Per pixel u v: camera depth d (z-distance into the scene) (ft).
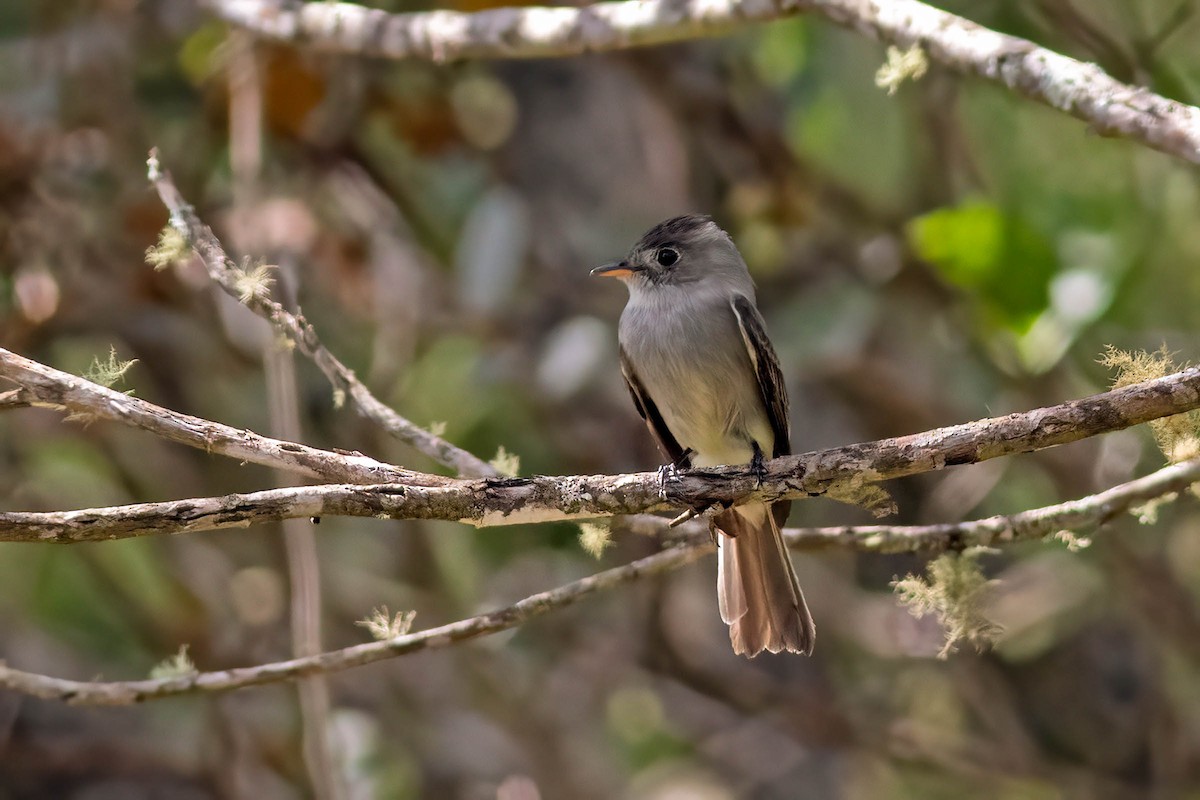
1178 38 38.29
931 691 42.27
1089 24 34.04
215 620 39.19
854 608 42.14
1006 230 32.45
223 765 38.34
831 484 21.48
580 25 28.71
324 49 32.30
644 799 41.50
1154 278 36.47
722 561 28.73
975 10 35.78
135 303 36.91
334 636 38.93
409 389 37.60
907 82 38.55
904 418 39.86
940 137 38.52
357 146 38.75
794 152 39.47
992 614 33.91
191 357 37.70
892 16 24.09
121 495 38.93
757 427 31.81
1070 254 33.91
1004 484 40.32
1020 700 42.06
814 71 38.09
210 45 36.73
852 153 41.57
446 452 25.18
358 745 36.99
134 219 36.32
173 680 23.75
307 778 37.70
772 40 38.32
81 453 38.37
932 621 40.70
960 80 38.01
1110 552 38.42
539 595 25.11
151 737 40.68
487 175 40.16
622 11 28.27
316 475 21.22
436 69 38.63
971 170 39.40
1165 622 38.19
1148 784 41.01
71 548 38.70
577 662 41.24
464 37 30.14
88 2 37.27
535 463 37.88
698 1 27.20
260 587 38.86
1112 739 41.70
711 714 43.29
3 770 39.91
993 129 40.01
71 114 36.88
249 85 33.76
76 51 37.06
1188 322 37.40
